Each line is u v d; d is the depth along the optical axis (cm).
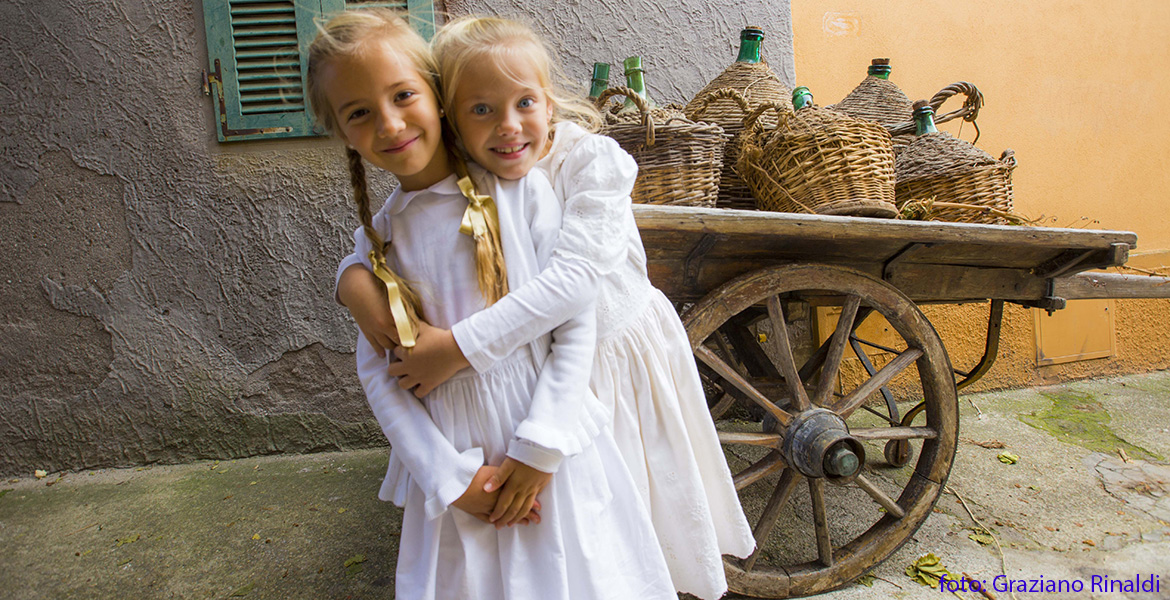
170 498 220
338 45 92
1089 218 340
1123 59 343
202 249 244
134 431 245
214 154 243
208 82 239
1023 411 300
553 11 259
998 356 329
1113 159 343
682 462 116
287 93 242
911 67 312
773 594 158
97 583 174
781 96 203
